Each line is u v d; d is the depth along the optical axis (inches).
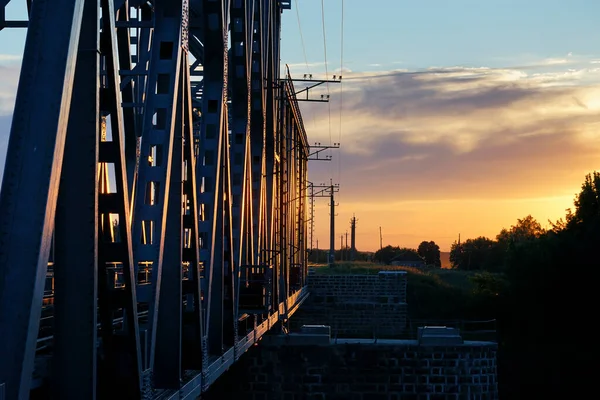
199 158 836.0
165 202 577.6
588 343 2186.3
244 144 1077.8
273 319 1390.3
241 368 1370.6
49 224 341.4
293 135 2090.3
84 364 425.1
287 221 1813.5
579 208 2664.9
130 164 693.9
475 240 6456.7
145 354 554.9
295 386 1364.4
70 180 416.8
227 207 913.5
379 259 7253.9
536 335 2311.8
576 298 2256.4
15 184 336.5
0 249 331.0
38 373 438.9
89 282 422.0
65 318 423.8
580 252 2278.5
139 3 599.5
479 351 1370.6
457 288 3144.7
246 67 1075.3
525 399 2150.6
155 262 568.1
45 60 346.0
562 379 2128.4
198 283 709.9
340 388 1362.0
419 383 1358.3
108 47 446.0
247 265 1082.7
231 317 956.0
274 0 1424.7
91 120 414.0
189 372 730.8
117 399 510.9
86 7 407.5
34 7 348.8
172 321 638.5
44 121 341.4
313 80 1939.0
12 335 328.8
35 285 331.3
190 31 965.2
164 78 620.4
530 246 2522.1
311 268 4136.3
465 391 1357.0
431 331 1387.8
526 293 2380.7
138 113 753.0
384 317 2765.7
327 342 1370.6
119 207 473.7
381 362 1364.4
